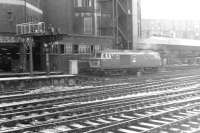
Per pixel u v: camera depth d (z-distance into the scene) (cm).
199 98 1688
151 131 990
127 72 3691
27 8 3619
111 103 1563
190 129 1055
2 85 2364
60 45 3553
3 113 1381
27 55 3350
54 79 2706
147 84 2506
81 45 3841
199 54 6072
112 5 4906
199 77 3084
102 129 1009
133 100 1680
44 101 1680
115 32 4925
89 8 4434
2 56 3584
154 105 1507
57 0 4341
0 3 3306
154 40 5262
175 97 1764
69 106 1488
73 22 4397
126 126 1088
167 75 3447
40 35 2709
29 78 2531
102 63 3322
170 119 1198
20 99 1816
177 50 5547
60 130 1067
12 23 3403
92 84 2627
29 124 1186
